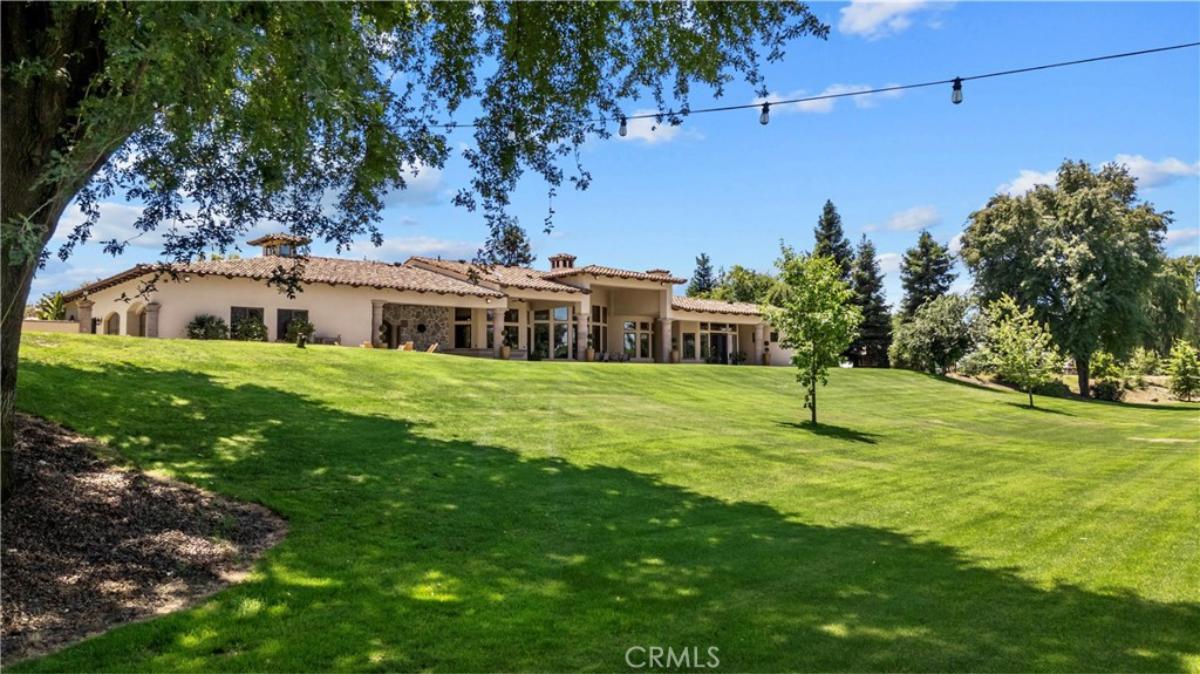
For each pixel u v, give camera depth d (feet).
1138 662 15.20
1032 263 146.41
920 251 182.50
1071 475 44.21
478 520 25.13
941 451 53.72
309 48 16.12
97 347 49.14
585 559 21.68
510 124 31.89
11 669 12.78
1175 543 26.55
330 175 28.09
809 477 38.75
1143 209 151.53
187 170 24.58
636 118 32.96
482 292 99.45
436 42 30.78
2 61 18.94
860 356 177.06
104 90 19.44
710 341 151.43
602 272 117.60
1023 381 113.09
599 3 28.53
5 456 20.74
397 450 34.24
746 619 17.10
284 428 35.37
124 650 13.85
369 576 18.93
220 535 21.04
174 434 31.24
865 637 16.21
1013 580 21.31
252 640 14.61
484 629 15.81
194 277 75.25
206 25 14.28
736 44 30.35
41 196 19.58
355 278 88.53
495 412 49.32
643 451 41.14
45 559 17.61
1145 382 160.15
